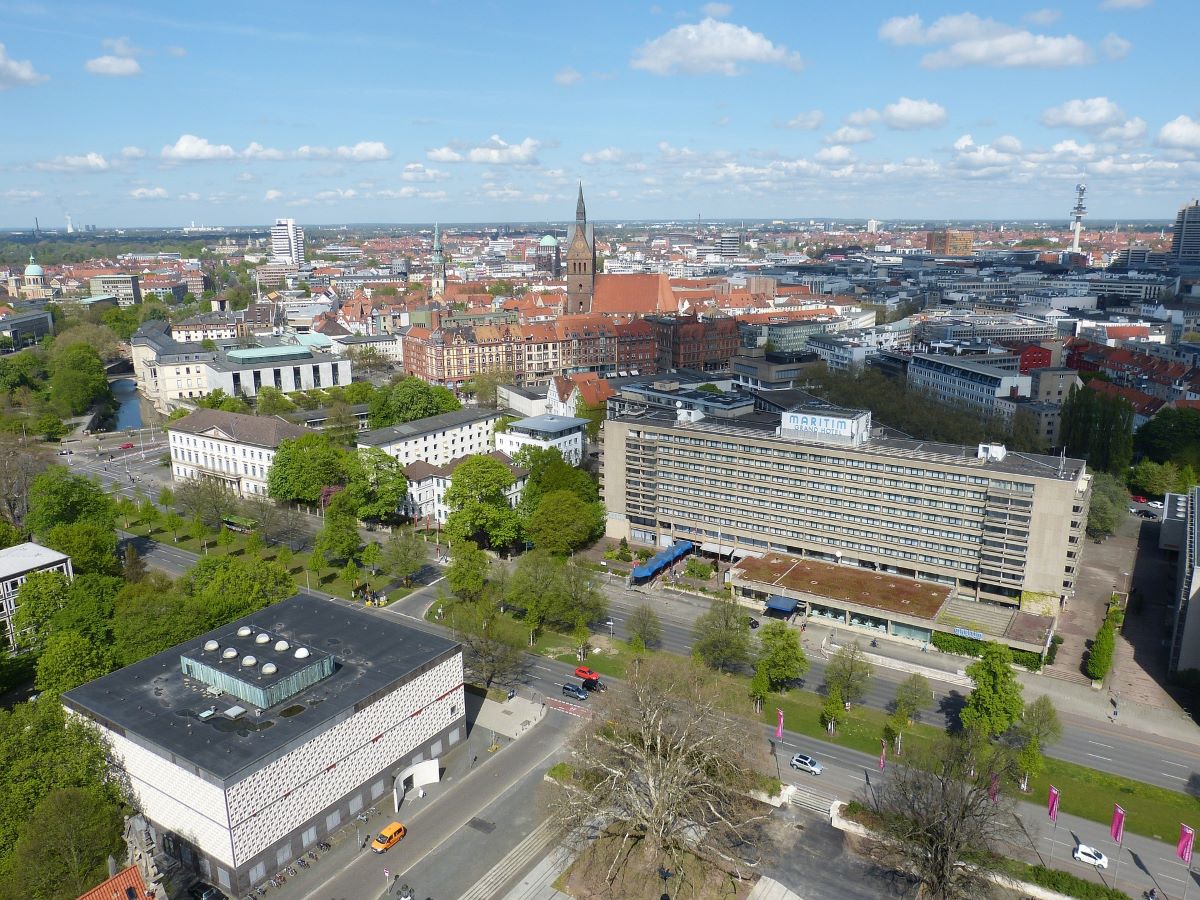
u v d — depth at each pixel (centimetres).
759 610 18125
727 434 19988
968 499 17338
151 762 10638
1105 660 14875
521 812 11850
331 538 19312
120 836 10131
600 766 11131
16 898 9306
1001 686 12888
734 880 10556
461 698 13325
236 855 10112
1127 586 19425
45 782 10475
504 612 17800
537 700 14738
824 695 14938
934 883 10144
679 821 11050
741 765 11506
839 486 18825
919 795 10831
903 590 17738
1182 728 13975
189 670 12106
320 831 11231
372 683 11912
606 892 10388
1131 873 10712
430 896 10338
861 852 11044
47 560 16662
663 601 18638
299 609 14100
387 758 12131
